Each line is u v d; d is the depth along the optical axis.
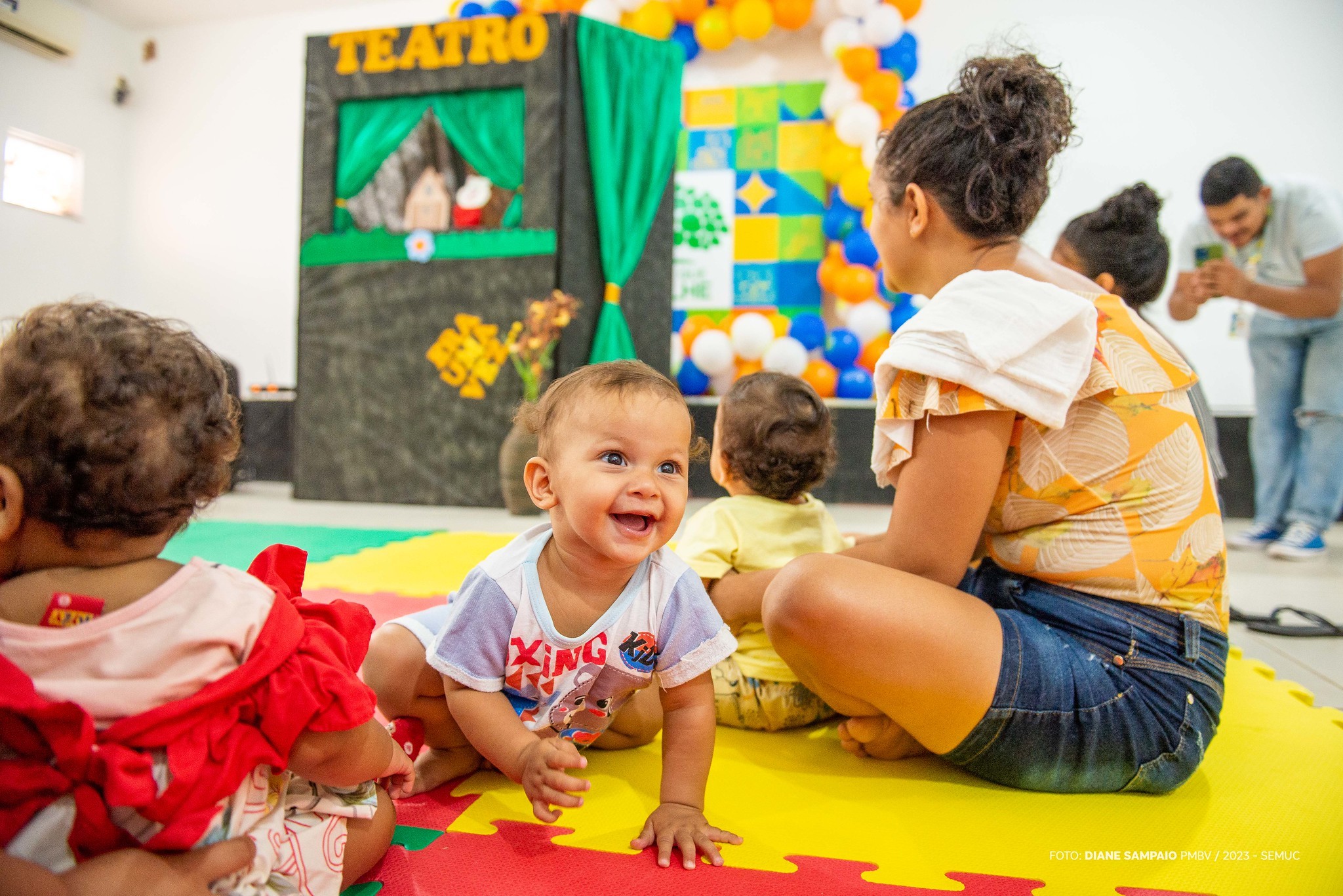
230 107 6.27
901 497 0.99
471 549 2.59
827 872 0.80
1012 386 0.91
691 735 0.91
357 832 0.75
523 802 0.95
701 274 5.27
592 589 0.92
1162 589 0.94
